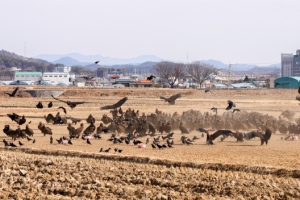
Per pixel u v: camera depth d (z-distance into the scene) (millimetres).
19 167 40812
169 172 37031
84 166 40344
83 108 109500
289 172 35625
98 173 37688
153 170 37781
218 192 31688
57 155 47156
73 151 47312
